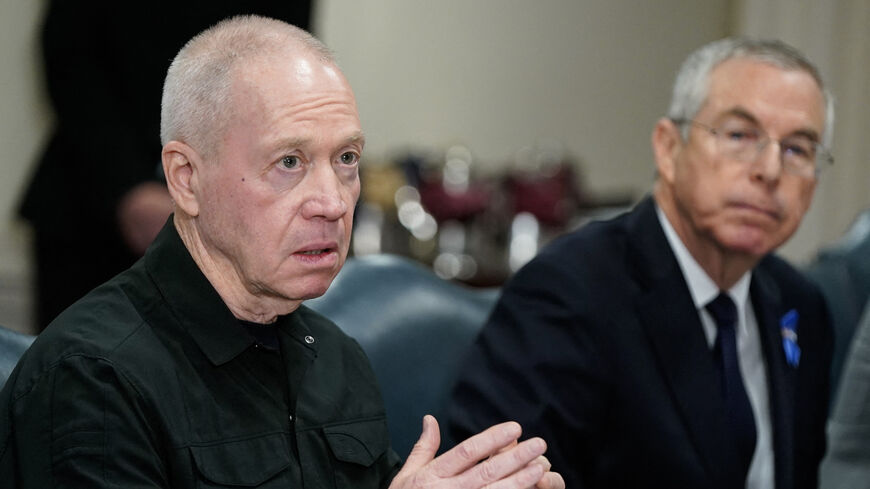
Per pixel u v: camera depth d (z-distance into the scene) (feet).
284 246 8.34
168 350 8.48
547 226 26.86
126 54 17.79
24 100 23.45
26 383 8.02
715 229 12.05
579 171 31.71
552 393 11.82
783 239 12.16
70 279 18.13
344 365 9.77
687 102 12.27
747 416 12.29
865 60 29.78
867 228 18.54
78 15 17.76
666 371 12.09
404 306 13.46
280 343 9.07
